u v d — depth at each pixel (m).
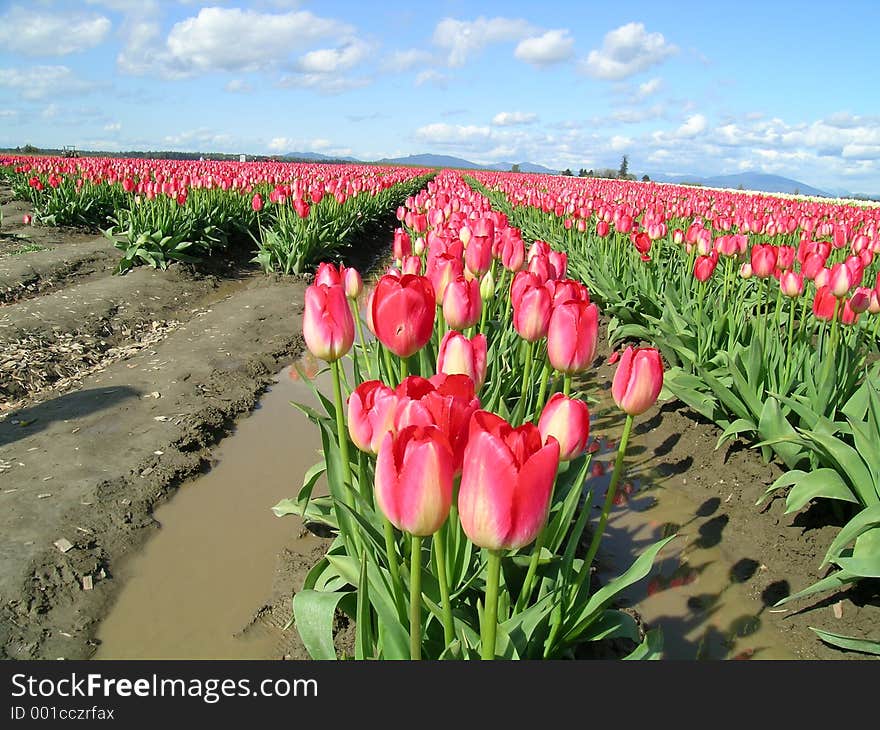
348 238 17.41
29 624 3.55
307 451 5.89
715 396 5.76
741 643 3.63
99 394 6.73
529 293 3.11
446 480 1.75
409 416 1.89
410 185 39.59
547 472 1.65
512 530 1.70
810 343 6.65
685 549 4.51
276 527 4.61
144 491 4.93
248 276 13.99
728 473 5.28
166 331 9.38
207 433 6.08
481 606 2.79
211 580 4.02
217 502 4.96
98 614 3.70
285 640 3.50
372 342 4.96
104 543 4.30
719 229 12.84
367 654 2.44
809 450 4.44
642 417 6.71
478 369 2.62
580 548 4.47
